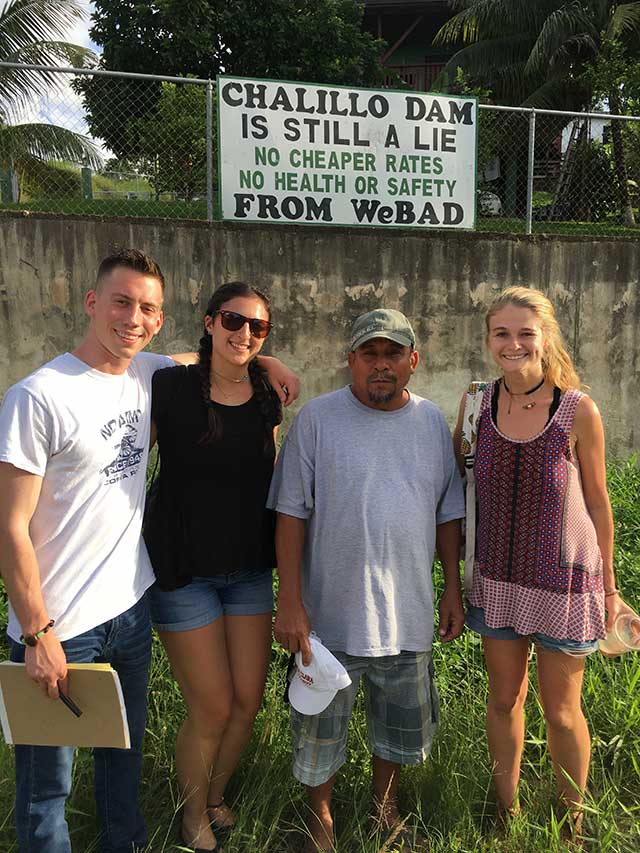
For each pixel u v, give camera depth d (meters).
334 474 2.26
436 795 2.58
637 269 6.69
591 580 2.29
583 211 10.71
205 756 2.37
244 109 5.87
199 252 5.88
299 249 6.04
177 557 2.22
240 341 2.15
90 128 7.59
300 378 6.21
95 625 1.98
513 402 2.32
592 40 13.26
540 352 2.24
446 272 6.34
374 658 2.35
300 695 2.27
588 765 2.54
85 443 1.91
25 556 1.83
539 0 14.03
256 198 6.00
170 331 5.94
